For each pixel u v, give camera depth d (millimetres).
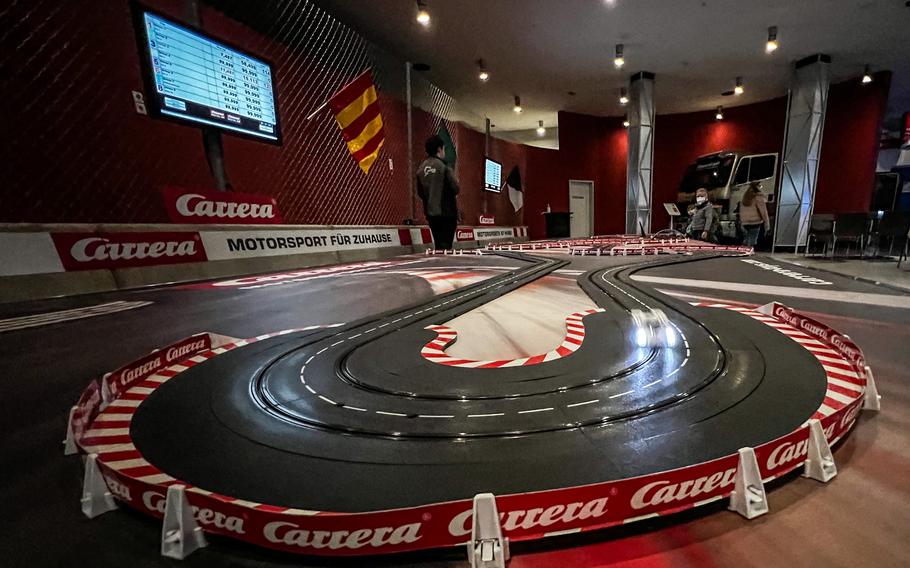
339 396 1314
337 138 7613
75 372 1724
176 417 1210
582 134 15328
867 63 10453
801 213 10539
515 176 14336
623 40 9289
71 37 4133
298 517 738
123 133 4605
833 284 3729
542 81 11828
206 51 4652
